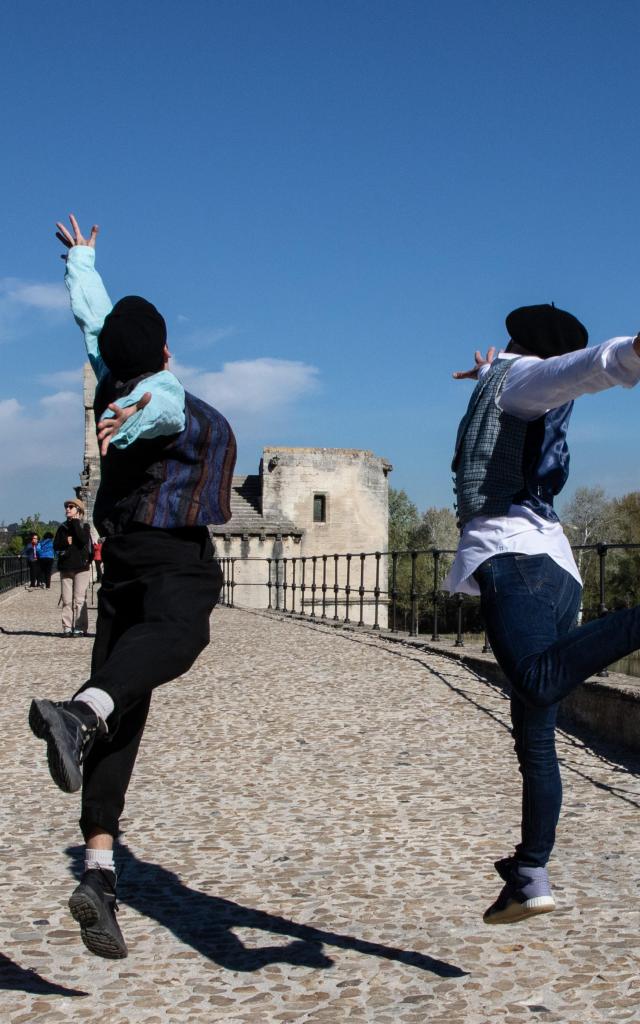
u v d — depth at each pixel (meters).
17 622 18.27
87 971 3.31
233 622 17.67
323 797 5.48
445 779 5.85
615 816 5.03
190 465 3.28
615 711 6.83
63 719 2.67
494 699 8.45
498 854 4.47
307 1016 2.97
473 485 3.25
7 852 4.59
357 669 10.41
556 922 3.66
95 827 3.09
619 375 2.76
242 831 4.88
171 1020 2.96
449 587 3.36
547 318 3.35
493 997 3.07
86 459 39.34
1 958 3.42
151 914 3.82
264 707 8.23
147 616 3.13
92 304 3.76
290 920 3.74
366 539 48.44
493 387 3.26
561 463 3.27
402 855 4.48
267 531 42.25
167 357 3.51
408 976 3.24
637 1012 2.95
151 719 7.75
